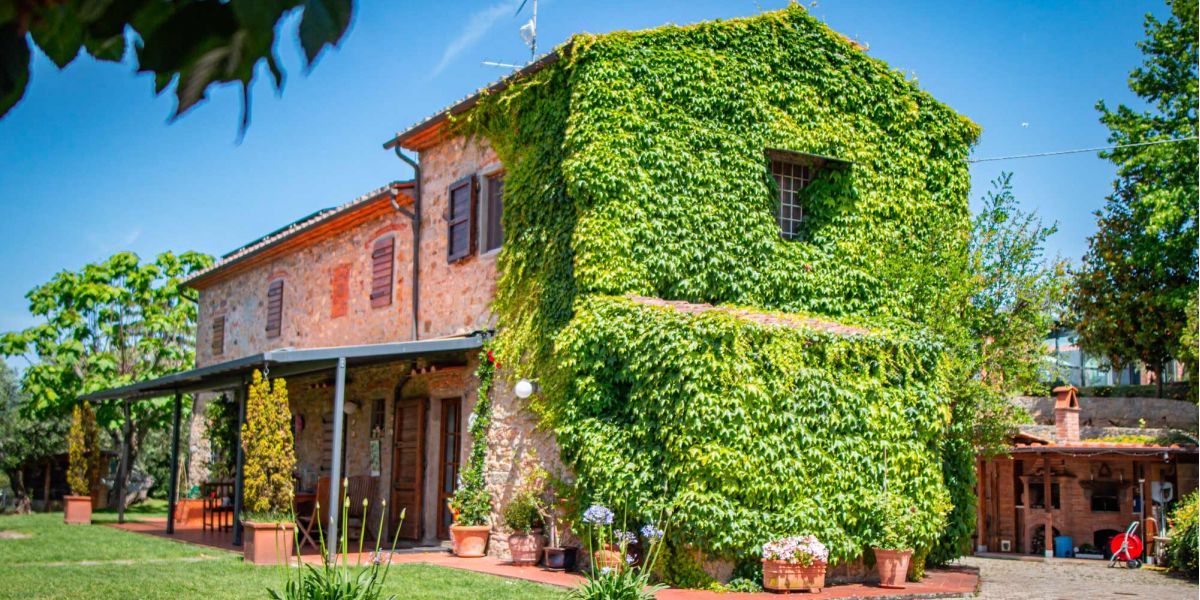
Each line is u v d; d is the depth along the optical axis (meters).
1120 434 22.61
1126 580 14.83
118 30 1.34
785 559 10.91
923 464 12.24
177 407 17.89
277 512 12.62
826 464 11.56
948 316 14.52
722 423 11.25
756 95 14.05
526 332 13.59
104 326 27.70
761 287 13.66
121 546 14.70
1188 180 23.38
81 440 20.48
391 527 16.47
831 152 14.43
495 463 13.89
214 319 24.34
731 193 13.65
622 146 13.05
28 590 9.95
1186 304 23.55
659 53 13.59
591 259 12.77
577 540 12.78
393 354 13.08
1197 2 23.88
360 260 18.34
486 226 15.16
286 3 1.33
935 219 15.10
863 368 12.07
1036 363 15.73
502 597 9.86
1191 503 16.52
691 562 11.38
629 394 12.16
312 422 19.66
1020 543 21.03
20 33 1.28
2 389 27.47
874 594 11.05
